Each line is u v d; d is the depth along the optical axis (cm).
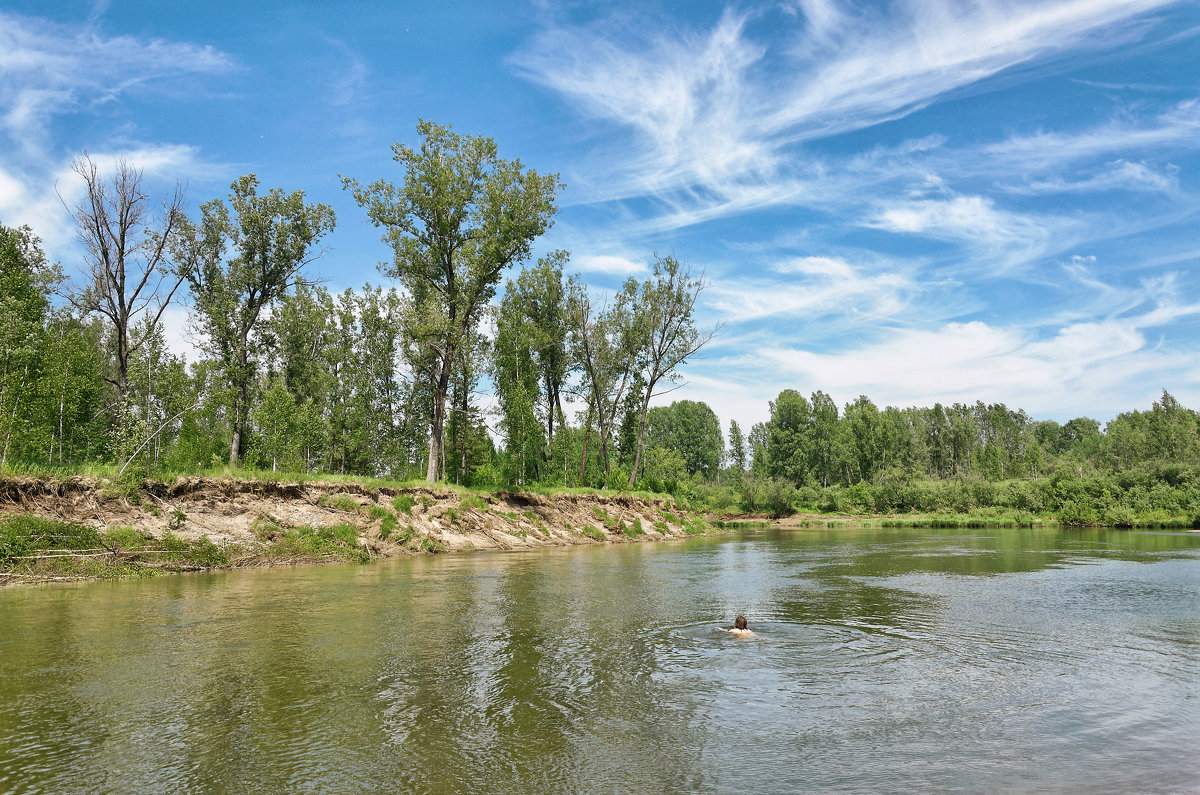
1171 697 989
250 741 785
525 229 4281
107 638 1280
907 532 6084
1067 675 1106
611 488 5806
